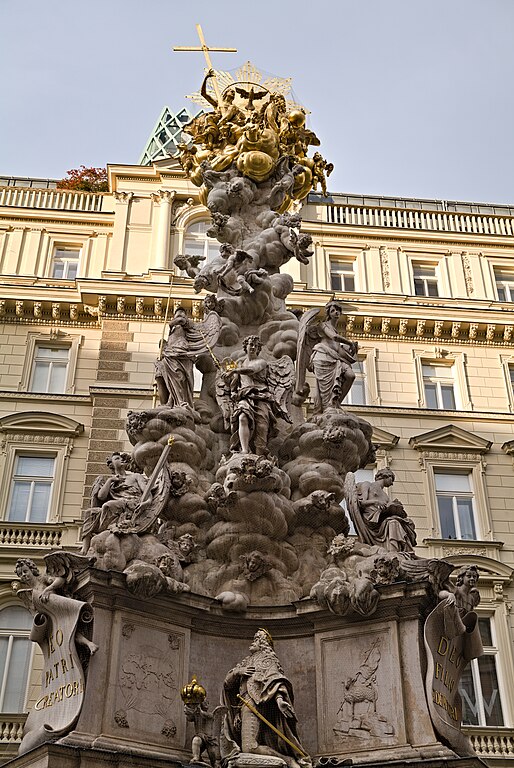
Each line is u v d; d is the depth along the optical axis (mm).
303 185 15758
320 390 12359
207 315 13297
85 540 10484
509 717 21234
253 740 8836
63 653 9188
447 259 29672
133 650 9445
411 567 9977
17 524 22609
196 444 11578
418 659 9375
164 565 10047
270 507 10828
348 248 29531
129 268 27656
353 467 11938
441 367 27844
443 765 8539
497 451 25781
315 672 9945
